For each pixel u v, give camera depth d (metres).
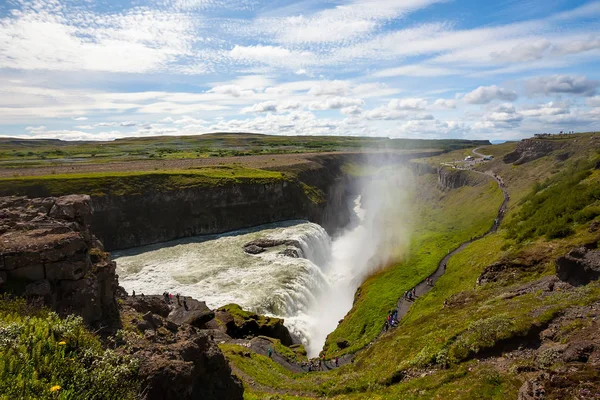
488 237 59.22
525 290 28.06
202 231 93.06
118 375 12.67
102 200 82.12
